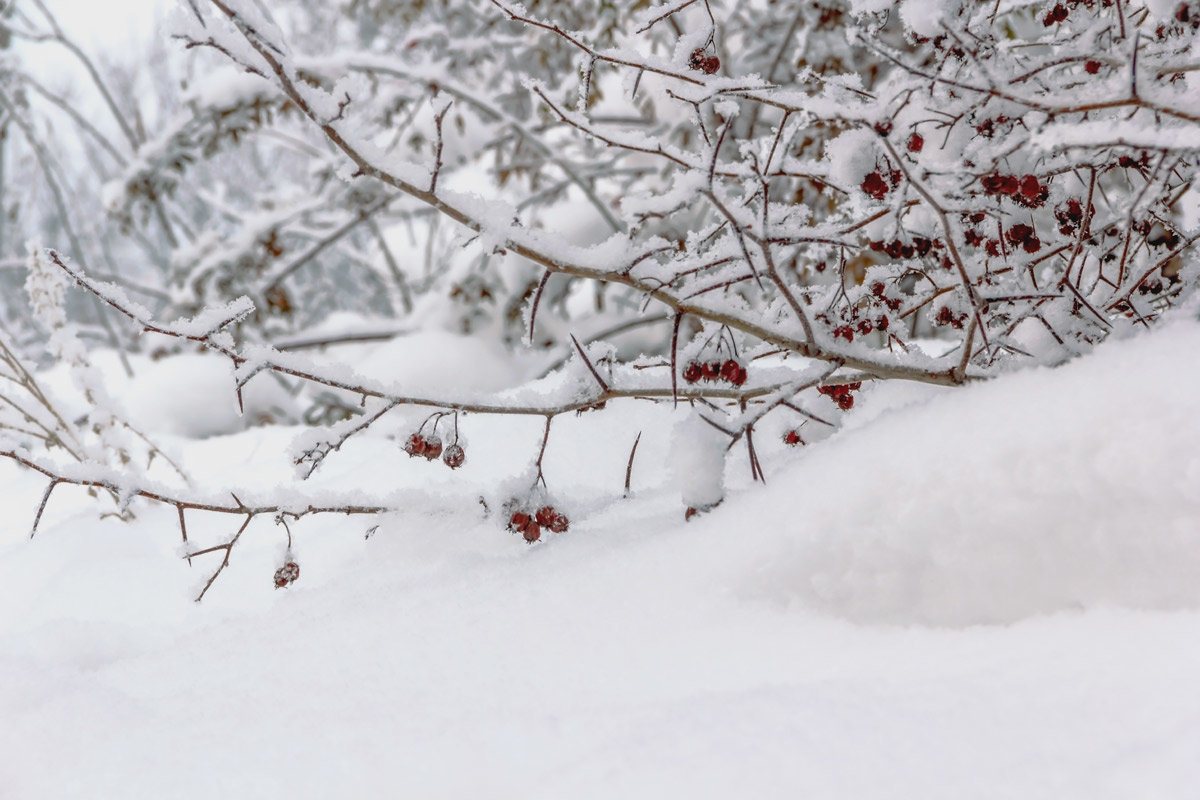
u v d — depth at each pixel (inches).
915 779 33.9
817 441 82.7
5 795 47.9
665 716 41.4
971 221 77.7
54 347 125.0
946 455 54.1
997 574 51.6
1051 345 73.0
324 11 549.3
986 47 66.7
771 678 48.4
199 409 235.0
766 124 190.9
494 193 311.4
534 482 79.7
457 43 256.8
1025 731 36.1
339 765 42.1
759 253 70.3
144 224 271.1
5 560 105.7
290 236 316.8
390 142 277.1
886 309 79.3
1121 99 53.9
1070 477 49.5
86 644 77.7
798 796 33.8
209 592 94.7
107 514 114.4
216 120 249.1
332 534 104.0
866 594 55.1
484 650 58.1
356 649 62.4
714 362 73.4
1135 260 84.4
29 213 500.1
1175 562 47.1
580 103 69.4
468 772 39.7
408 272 347.9
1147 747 33.5
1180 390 48.9
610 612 60.9
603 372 75.4
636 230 64.3
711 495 71.9
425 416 78.9
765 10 211.0
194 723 52.2
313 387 265.4
